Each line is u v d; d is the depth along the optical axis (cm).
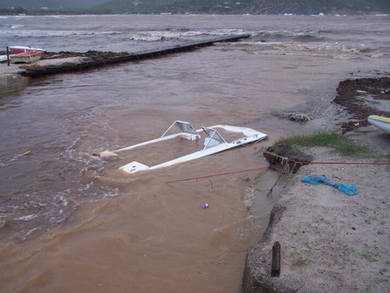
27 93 2141
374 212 784
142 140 1354
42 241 795
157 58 3650
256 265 639
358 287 584
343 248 672
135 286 681
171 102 1867
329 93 2078
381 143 1183
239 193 992
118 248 776
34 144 1311
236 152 1242
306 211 792
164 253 765
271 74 2625
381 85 2212
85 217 878
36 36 6519
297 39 5359
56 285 682
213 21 13225
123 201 941
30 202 945
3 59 3153
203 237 814
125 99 1938
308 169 1001
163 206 924
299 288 583
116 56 3391
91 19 17538
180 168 1122
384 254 656
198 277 700
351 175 955
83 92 2141
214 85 2273
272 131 1466
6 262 734
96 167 1130
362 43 4688
